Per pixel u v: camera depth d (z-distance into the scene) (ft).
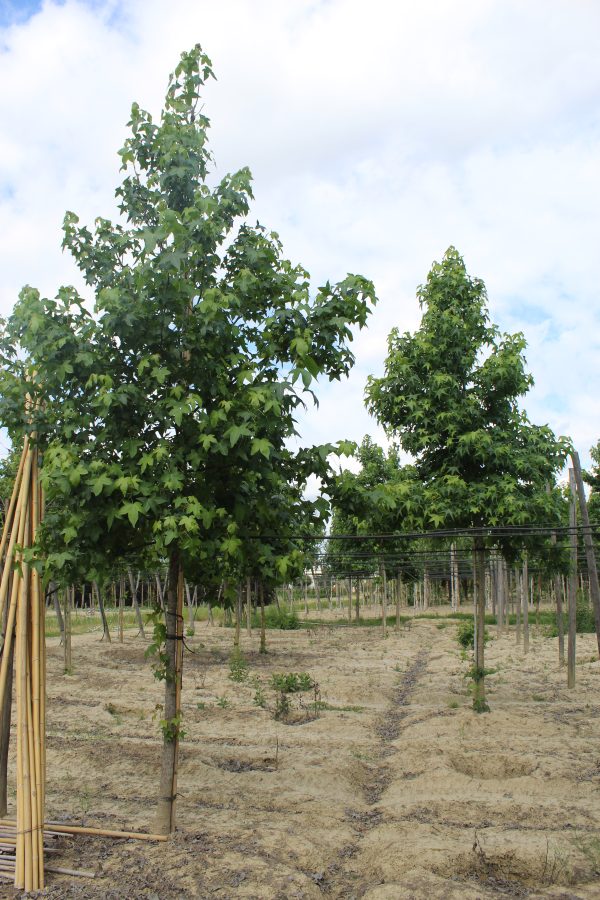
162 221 17.94
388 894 15.80
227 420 16.92
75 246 18.67
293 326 18.40
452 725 32.22
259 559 18.65
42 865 16.51
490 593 119.96
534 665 53.98
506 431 33.73
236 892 15.98
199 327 17.90
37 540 17.28
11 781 24.40
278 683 42.11
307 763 26.63
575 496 40.68
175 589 19.22
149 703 38.04
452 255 36.19
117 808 21.98
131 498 16.48
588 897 16.10
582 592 101.76
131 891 16.07
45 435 17.89
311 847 18.56
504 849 18.03
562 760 25.80
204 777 25.27
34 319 16.33
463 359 33.94
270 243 19.90
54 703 38.40
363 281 18.26
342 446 18.48
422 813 21.42
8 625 18.21
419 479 35.86
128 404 17.61
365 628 89.40
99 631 90.12
